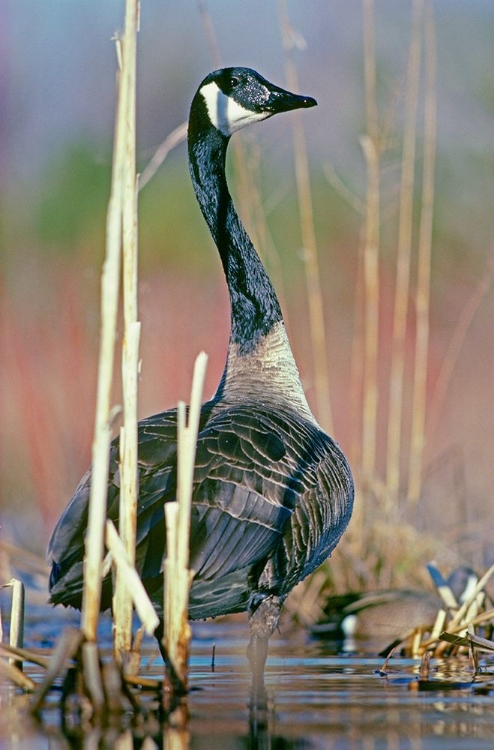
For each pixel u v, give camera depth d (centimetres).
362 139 1571
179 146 3112
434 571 1191
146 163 3033
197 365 830
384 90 2486
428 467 1770
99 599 816
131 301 902
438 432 2189
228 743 732
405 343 2395
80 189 3184
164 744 729
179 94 3150
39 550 1730
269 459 973
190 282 2772
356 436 1573
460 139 2736
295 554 991
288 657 1139
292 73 1542
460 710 834
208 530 912
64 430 1944
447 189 2712
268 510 951
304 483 998
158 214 2978
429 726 780
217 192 1237
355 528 1454
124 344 890
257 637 972
